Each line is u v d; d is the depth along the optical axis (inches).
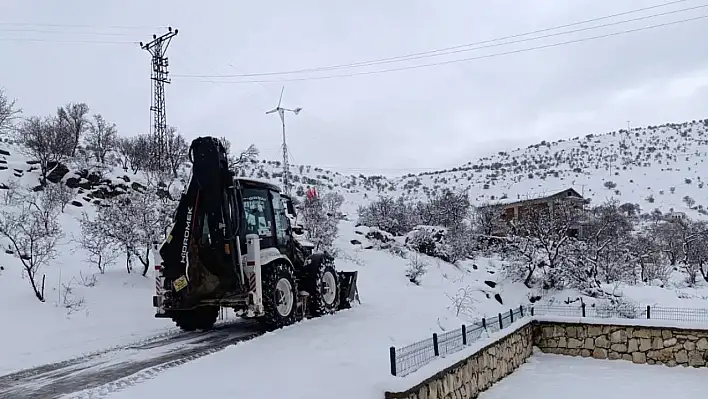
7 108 1050.7
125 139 1283.2
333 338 346.0
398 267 848.9
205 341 366.9
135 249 558.9
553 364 507.5
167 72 1132.5
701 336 486.0
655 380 443.2
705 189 2854.3
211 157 380.2
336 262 799.7
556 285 813.2
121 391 233.9
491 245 1192.8
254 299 370.6
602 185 3058.6
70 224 663.8
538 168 3538.4
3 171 804.6
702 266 1358.3
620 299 750.5
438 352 327.3
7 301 414.0
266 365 272.7
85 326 402.9
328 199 1277.1
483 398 382.6
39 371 284.4
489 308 699.4
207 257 382.3
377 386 241.9
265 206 426.0
